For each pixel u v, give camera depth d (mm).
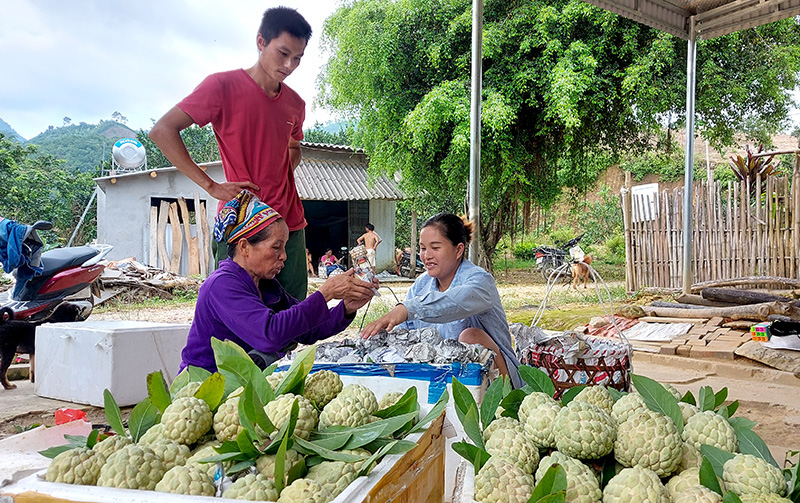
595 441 1555
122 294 12570
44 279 5777
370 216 18891
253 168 3449
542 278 17578
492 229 16828
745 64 15172
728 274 10633
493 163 15055
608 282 16484
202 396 1583
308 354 1710
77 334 4473
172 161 3230
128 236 15391
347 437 1482
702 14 8570
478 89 5664
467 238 3568
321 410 1737
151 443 1464
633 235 11586
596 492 1445
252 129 3402
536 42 13641
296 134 3850
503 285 15766
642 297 11203
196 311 2623
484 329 3432
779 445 3830
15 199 23656
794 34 15953
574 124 13234
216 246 3189
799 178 9930
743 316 7652
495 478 1496
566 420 1608
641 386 1801
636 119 15055
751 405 4773
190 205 17453
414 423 1699
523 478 1503
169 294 13086
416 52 14977
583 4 13391
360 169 19328
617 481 1433
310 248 20766
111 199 15289
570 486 1438
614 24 13445
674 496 1437
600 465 1617
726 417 1940
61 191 26156
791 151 10703
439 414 1691
